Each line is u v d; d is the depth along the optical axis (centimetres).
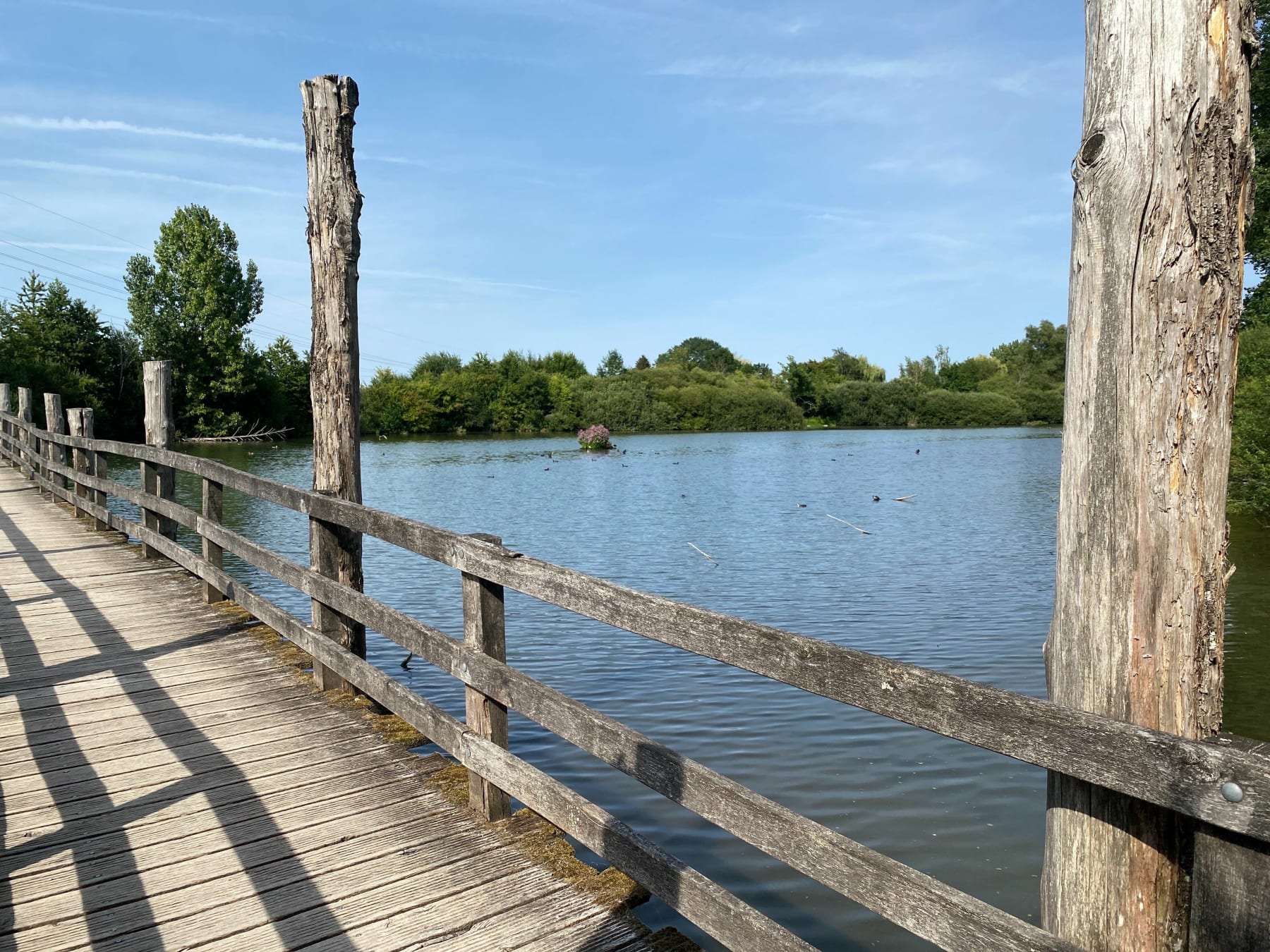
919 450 4572
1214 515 157
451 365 7812
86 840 317
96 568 812
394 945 254
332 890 284
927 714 175
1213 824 136
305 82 491
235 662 535
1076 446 167
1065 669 170
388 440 5856
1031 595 1088
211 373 5369
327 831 325
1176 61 154
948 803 510
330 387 498
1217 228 153
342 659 448
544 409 7150
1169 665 157
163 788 361
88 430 1142
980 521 1841
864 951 372
